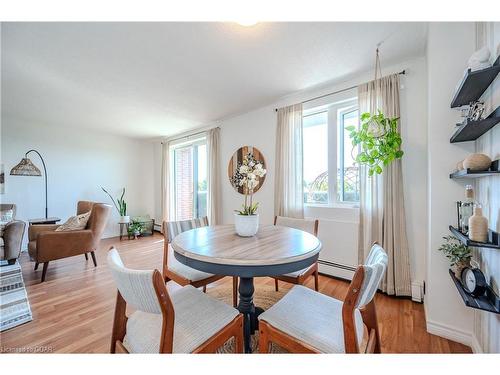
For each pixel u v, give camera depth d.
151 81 2.54
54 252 2.66
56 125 4.30
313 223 2.21
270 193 3.30
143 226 5.09
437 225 1.61
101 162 4.93
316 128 2.95
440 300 1.60
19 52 1.96
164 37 1.78
